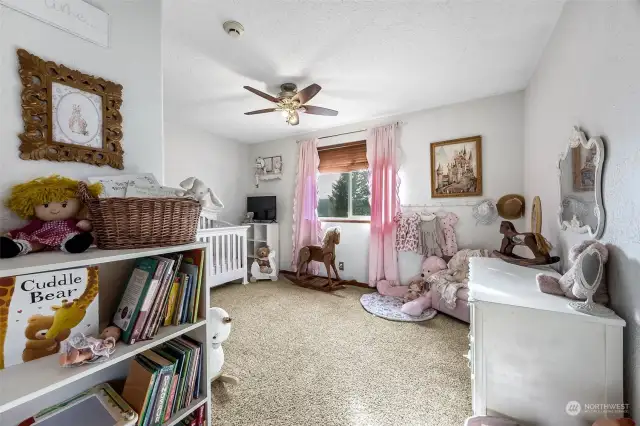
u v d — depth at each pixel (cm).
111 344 82
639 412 90
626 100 99
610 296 109
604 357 98
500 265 188
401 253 354
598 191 116
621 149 102
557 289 122
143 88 122
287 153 460
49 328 78
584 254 109
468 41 193
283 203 466
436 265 315
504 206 284
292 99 242
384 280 356
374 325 255
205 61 220
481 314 115
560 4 157
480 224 306
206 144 434
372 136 364
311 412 146
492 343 113
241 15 166
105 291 105
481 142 301
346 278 402
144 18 123
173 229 98
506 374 112
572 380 102
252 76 245
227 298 336
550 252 194
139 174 110
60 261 71
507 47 201
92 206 86
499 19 170
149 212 92
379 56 212
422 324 257
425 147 336
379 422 139
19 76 86
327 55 211
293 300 327
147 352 106
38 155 90
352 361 194
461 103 312
